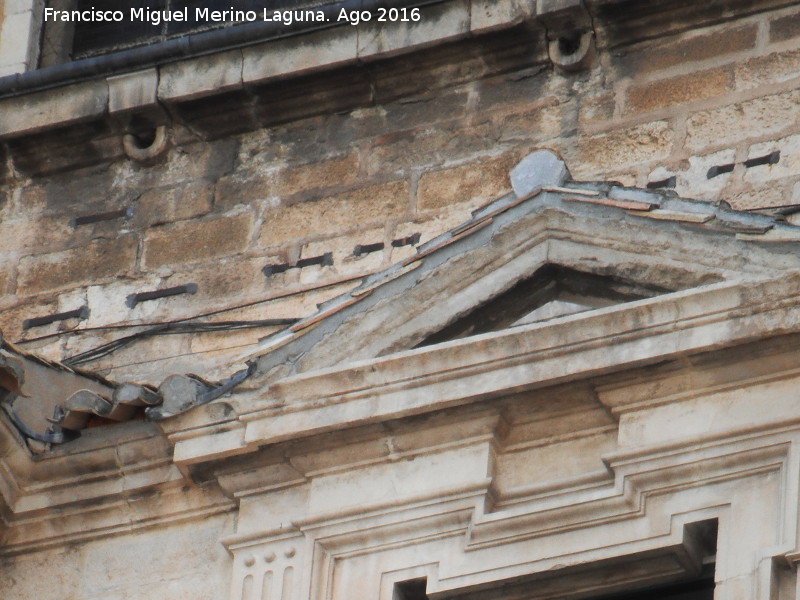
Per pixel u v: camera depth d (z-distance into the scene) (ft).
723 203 108.78
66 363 125.59
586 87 124.88
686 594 105.50
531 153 114.42
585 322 107.04
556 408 108.27
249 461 112.06
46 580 114.62
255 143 130.00
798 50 122.01
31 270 130.52
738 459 104.47
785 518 102.27
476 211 111.65
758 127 120.67
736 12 123.44
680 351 105.50
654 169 121.49
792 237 106.11
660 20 124.26
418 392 109.09
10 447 114.73
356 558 109.09
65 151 132.67
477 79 126.93
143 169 131.64
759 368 105.40
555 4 124.88
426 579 107.65
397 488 109.50
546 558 105.81
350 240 125.29
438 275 110.63
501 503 108.17
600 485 106.93
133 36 137.90
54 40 138.72
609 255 108.68
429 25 127.03
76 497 115.03
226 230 128.06
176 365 124.98
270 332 124.26
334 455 110.93
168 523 113.91
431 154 126.11
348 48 128.16
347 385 110.11
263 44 129.70
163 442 113.91
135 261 128.98
